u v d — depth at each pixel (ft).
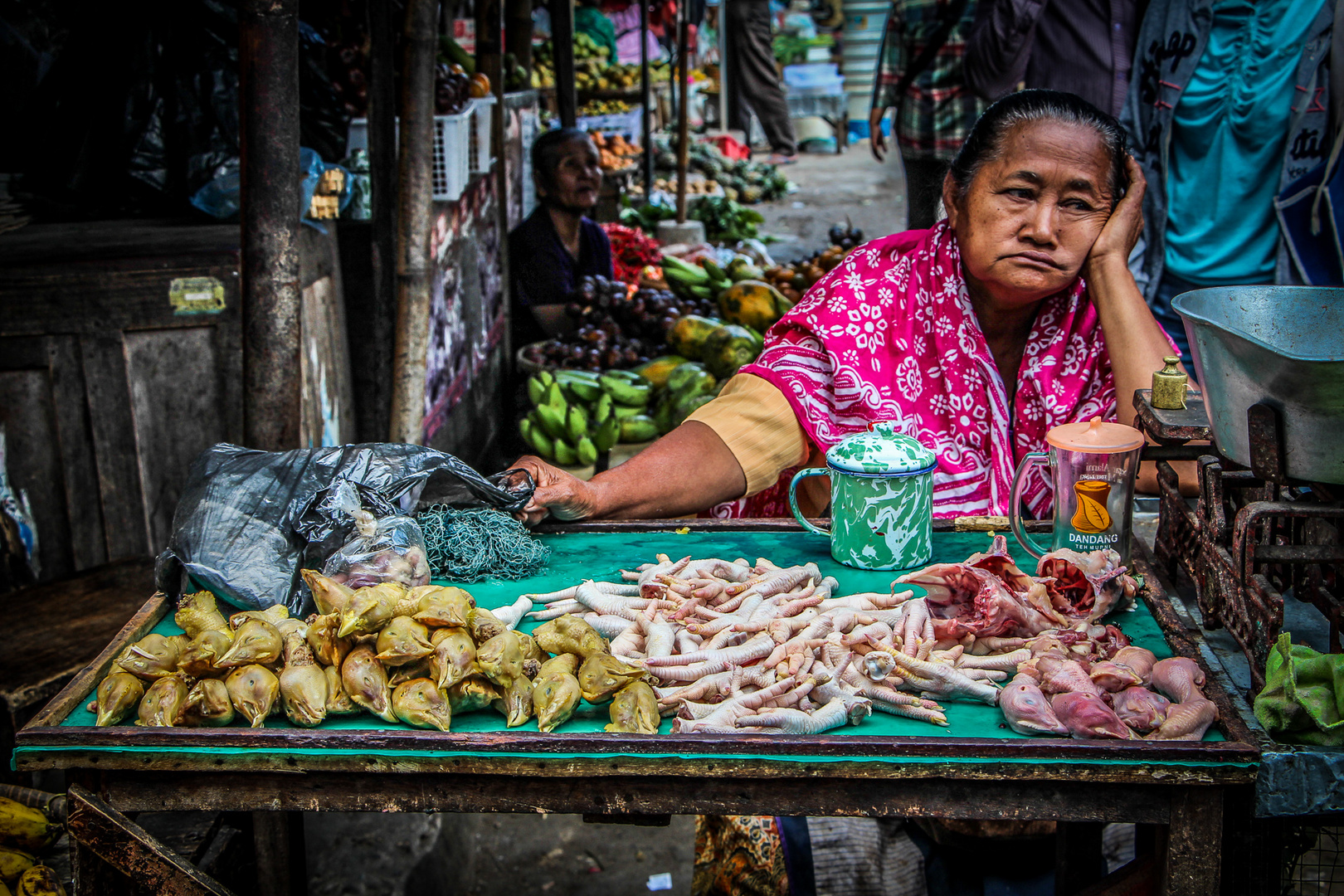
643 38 25.35
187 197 10.15
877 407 6.55
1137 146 11.66
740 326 13.26
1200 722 4.01
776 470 6.61
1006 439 6.64
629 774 3.90
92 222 10.43
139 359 9.29
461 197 13.79
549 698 4.06
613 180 23.85
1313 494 4.86
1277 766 3.91
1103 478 5.16
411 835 7.82
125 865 4.14
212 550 4.99
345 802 4.04
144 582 8.48
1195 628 4.98
